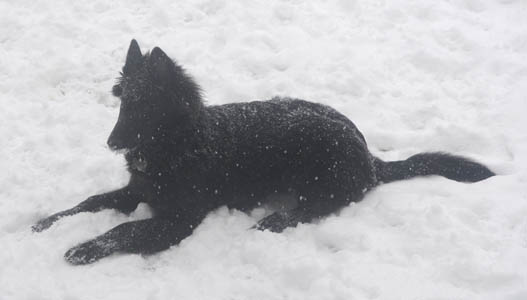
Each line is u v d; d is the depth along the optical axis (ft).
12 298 5.92
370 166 7.04
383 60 9.38
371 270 5.99
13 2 10.77
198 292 5.95
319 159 6.79
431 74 9.20
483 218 6.57
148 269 6.31
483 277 5.77
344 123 7.10
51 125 8.31
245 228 6.73
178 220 6.67
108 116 8.47
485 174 7.21
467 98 8.67
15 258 6.33
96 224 6.80
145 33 10.06
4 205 7.06
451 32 9.89
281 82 8.82
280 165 6.91
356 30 10.02
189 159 6.67
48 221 6.83
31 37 9.90
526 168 7.30
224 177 6.85
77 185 7.37
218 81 8.96
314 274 5.93
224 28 9.87
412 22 10.24
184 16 10.37
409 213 6.61
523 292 5.58
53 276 6.17
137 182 6.84
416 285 5.82
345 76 8.96
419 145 7.98
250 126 6.94
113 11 10.53
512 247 6.12
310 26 10.04
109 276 6.17
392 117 8.42
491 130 8.02
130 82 6.48
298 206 6.94
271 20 10.18
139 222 6.60
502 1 10.78
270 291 5.90
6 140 8.01
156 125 6.52
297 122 6.93
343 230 6.44
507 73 9.07
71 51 9.68
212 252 6.41
